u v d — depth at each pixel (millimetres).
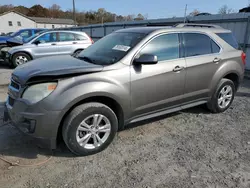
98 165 2645
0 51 9195
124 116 3041
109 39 3713
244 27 8266
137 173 2512
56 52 9039
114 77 2809
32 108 2457
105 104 2980
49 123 2477
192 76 3609
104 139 2906
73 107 2643
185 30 3598
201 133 3502
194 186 2320
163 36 3330
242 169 2613
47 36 8945
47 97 2457
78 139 2693
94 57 3271
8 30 62438
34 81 2498
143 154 2891
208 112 4367
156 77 3174
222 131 3582
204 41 3826
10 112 2693
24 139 3158
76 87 2541
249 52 8227
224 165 2686
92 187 2281
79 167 2600
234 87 4379
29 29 11594
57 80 2510
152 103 3268
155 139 3287
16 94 2641
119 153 2904
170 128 3658
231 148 3074
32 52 8688
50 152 2887
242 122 3934
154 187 2299
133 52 3018
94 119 2750
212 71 3877
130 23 13711
